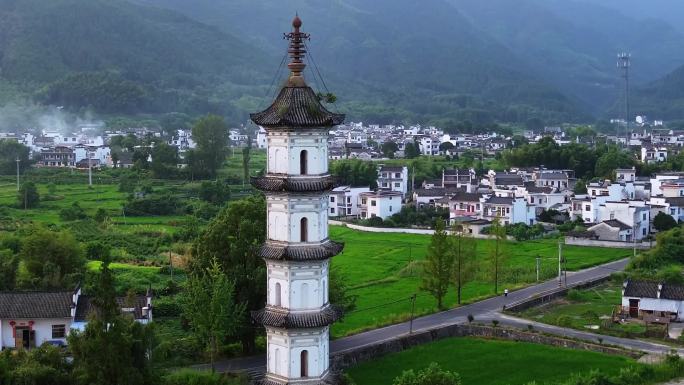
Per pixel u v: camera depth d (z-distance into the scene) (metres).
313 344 73.62
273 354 74.44
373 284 152.00
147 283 146.25
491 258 148.38
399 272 160.88
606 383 96.12
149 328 85.19
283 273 72.88
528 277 155.25
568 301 139.75
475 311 130.25
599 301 139.50
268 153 73.88
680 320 127.69
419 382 83.56
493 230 151.50
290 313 72.69
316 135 72.50
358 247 189.62
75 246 143.00
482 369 103.69
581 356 108.88
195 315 100.25
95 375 78.94
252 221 108.81
